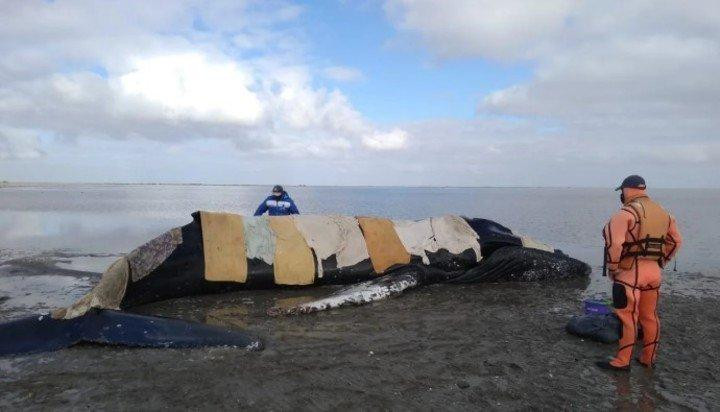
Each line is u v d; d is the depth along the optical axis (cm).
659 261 517
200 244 817
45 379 466
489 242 1028
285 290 869
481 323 682
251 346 551
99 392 438
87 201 4931
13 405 413
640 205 503
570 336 631
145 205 4184
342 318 694
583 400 448
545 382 486
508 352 568
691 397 460
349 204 4650
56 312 596
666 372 518
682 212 3794
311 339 595
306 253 889
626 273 512
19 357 522
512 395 454
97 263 1114
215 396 432
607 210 4072
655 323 521
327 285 903
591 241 1766
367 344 581
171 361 512
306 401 427
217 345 552
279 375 480
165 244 783
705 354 574
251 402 423
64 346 546
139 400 423
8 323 575
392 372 498
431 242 997
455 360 537
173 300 782
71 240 1593
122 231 1912
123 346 550
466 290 903
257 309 736
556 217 3062
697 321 705
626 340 511
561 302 821
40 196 6431
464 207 4328
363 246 942
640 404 443
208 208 3712
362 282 916
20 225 2109
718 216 3250
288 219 938
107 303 633
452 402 436
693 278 1027
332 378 477
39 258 1170
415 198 7444
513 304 800
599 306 674
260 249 862
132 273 723
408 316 710
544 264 1008
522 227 2298
